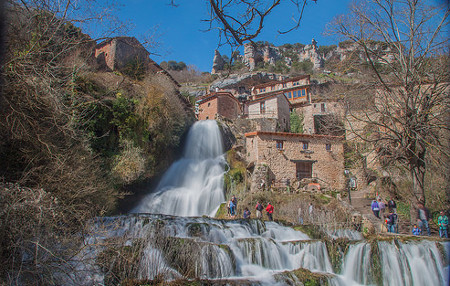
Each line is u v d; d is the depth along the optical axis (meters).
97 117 14.80
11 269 4.97
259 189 22.50
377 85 14.19
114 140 15.84
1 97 6.22
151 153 18.67
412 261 9.62
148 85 20.30
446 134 12.75
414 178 13.25
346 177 25.80
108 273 6.10
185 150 25.02
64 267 5.57
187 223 10.96
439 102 12.69
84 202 8.20
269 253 9.84
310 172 26.02
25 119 6.80
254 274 8.90
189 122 26.94
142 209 17.88
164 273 6.97
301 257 10.22
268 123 33.72
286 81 44.47
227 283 7.50
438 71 12.59
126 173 14.78
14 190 5.32
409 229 14.41
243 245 9.76
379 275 9.71
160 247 7.65
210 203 21.86
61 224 6.32
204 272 8.01
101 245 6.49
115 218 10.35
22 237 5.13
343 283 9.37
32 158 7.09
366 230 14.68
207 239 10.66
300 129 40.06
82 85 14.47
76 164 8.76
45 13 8.72
